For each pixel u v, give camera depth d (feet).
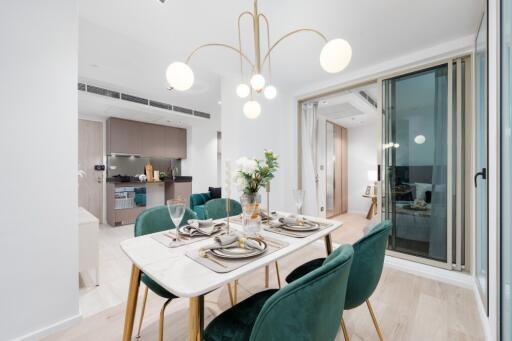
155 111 15.10
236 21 6.56
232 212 7.47
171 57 9.02
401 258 8.81
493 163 4.48
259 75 4.95
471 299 6.54
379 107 9.34
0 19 4.66
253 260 3.47
